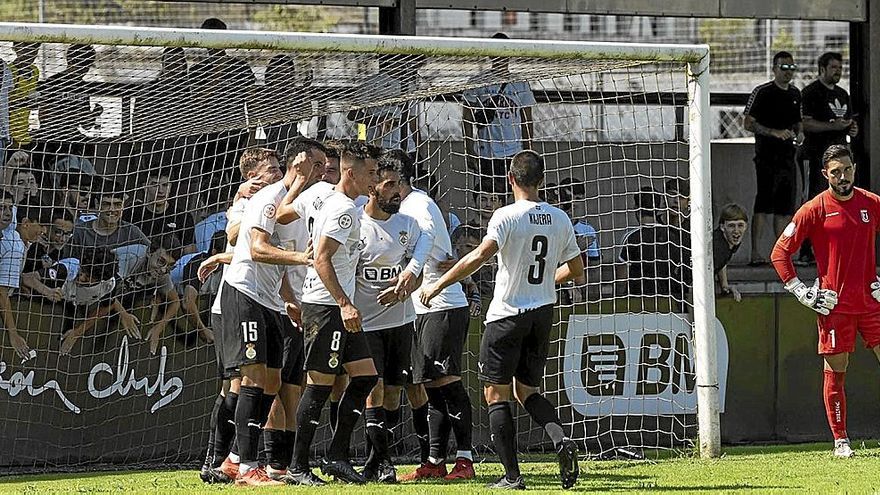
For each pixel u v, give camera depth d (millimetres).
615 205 38188
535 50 31500
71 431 31672
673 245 36375
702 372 32344
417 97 34938
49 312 31688
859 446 35031
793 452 33625
